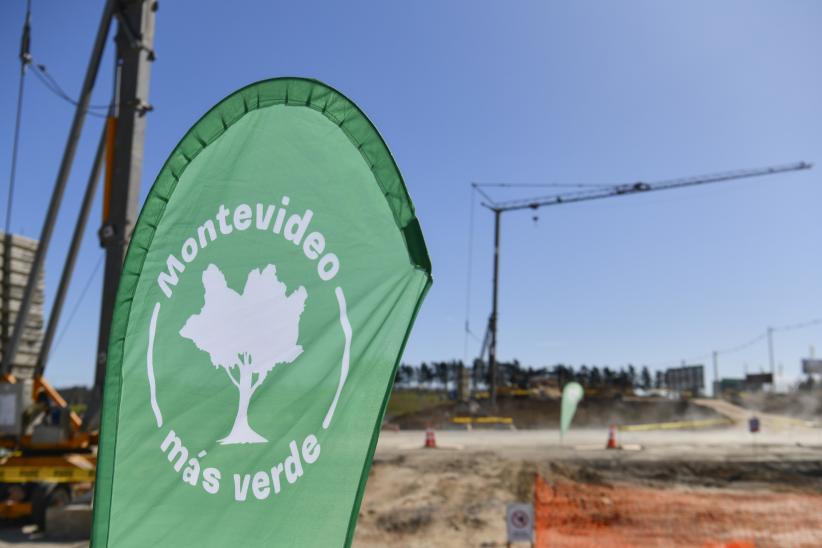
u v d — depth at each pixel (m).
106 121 13.27
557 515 14.20
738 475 20.25
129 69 13.15
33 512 13.12
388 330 2.77
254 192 2.98
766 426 53.59
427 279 2.77
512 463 21.95
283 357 2.85
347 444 2.72
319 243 2.89
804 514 14.12
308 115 2.95
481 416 57.19
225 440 2.82
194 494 2.79
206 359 2.90
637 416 67.44
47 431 13.63
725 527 13.05
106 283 12.87
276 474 2.76
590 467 21.39
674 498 16.19
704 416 65.44
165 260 2.98
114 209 12.91
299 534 2.70
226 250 2.96
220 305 2.93
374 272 2.83
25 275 15.11
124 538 2.77
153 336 2.93
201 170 3.02
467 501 16.41
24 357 14.66
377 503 16.59
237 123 3.02
